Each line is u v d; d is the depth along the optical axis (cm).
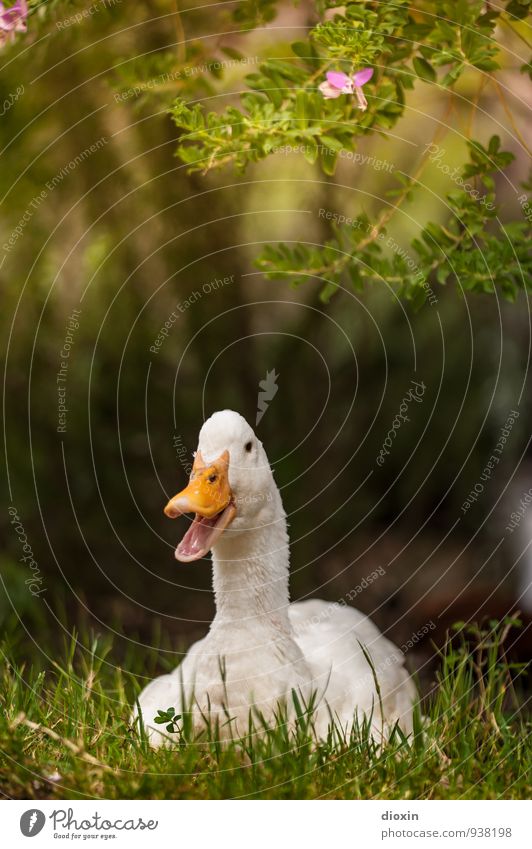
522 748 444
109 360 839
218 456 425
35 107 672
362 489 932
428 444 933
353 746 412
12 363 792
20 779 389
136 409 848
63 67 652
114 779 390
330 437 916
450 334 923
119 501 841
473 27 448
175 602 825
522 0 464
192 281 814
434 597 815
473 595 785
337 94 448
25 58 615
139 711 429
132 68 557
